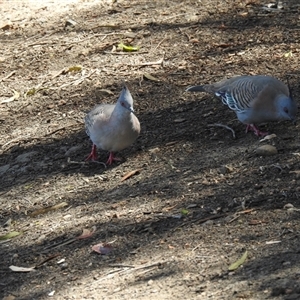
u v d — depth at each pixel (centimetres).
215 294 860
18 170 1284
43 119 1433
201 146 1248
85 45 1695
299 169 1126
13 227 1122
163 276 921
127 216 1081
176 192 1121
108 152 1285
